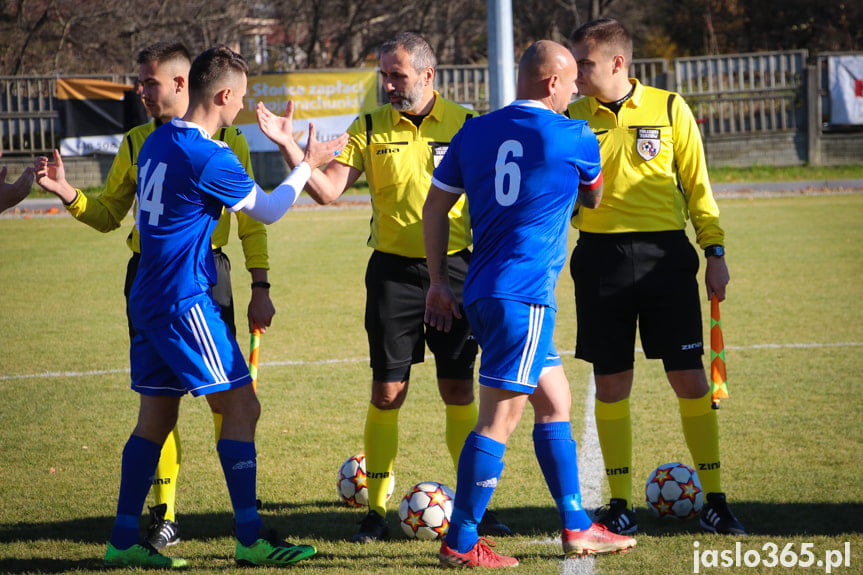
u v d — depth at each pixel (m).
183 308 12.88
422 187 15.32
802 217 58.81
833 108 92.06
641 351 28.34
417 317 15.44
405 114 15.57
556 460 13.09
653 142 15.02
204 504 16.48
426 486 14.86
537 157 12.64
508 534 14.59
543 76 13.09
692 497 15.16
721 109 94.38
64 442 20.14
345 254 49.75
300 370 26.59
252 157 87.62
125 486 13.38
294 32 139.75
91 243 55.41
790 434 19.36
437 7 137.88
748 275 39.91
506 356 12.59
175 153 12.82
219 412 15.12
